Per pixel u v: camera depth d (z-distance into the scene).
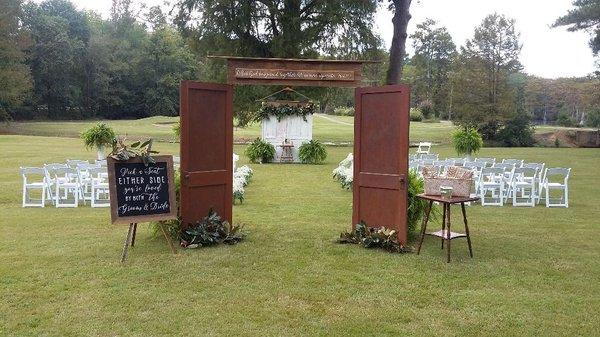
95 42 60.88
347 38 23.78
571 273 5.95
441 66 70.88
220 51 23.39
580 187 14.28
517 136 39.91
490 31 41.50
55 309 4.70
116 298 4.98
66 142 30.22
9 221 8.71
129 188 6.43
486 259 6.49
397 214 6.82
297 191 12.70
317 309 4.77
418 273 5.86
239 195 10.52
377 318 4.58
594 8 27.48
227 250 6.75
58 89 58.38
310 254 6.60
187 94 6.86
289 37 22.77
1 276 5.60
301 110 21.00
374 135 7.01
